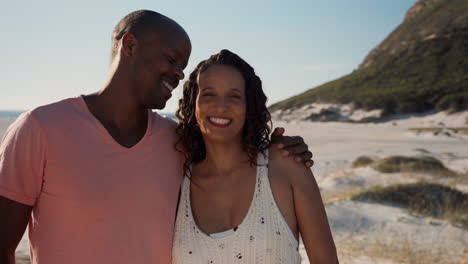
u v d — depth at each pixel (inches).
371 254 248.2
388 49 4827.8
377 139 1620.3
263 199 85.7
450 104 2913.4
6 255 76.9
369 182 502.6
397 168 565.0
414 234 296.2
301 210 86.4
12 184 74.9
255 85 92.4
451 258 236.5
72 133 79.8
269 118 93.4
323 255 84.9
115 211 81.2
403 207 363.3
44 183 78.4
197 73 94.8
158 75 88.4
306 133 2011.6
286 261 84.2
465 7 4443.9
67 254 78.1
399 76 3863.2
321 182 545.6
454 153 998.4
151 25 87.2
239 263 82.4
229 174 91.0
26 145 75.9
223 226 86.7
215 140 89.9
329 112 3462.1
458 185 443.2
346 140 1571.1
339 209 365.7
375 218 341.7
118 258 81.0
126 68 87.1
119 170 82.8
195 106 95.3
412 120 2950.3
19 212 76.7
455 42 4015.8
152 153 89.7
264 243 83.0
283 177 87.4
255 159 89.3
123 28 89.0
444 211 346.0
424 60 3951.8
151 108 90.4
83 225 78.7
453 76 3462.1
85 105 83.9
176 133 97.3
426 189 390.6
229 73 89.4
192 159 95.7
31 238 81.3
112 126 86.8
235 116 88.7
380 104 3255.4
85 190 78.8
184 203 92.1
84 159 79.6
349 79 4264.3
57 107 81.0
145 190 85.4
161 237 86.5
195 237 86.7
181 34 90.6
